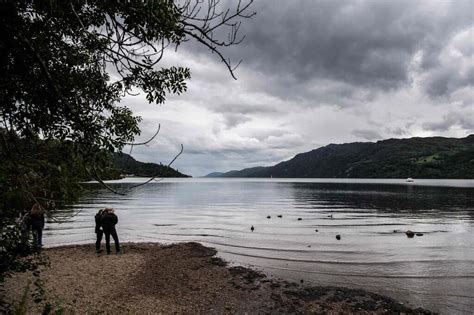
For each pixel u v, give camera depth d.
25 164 4.59
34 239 7.19
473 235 25.28
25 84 3.95
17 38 3.51
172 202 57.84
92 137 3.94
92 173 3.91
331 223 31.73
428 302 11.76
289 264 16.56
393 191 86.88
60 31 4.36
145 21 3.76
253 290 12.70
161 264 15.73
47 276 12.91
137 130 5.71
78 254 17.16
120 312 10.16
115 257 16.69
